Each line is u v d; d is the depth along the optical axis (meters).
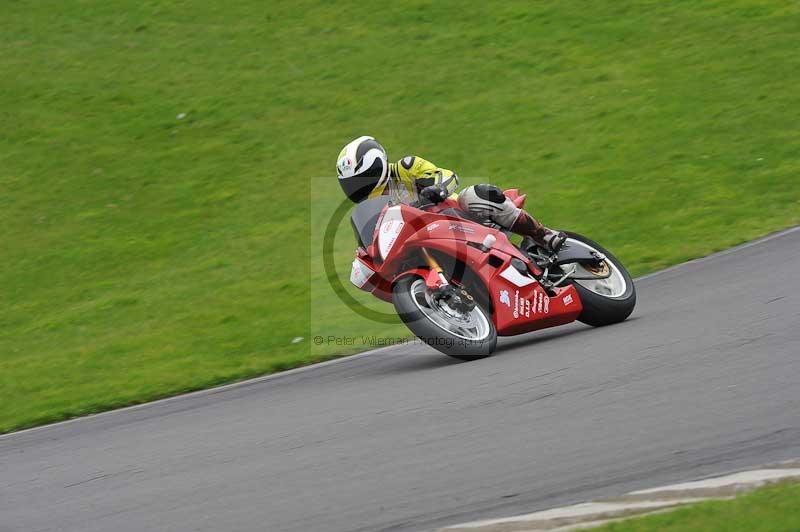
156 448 23.03
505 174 55.47
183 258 52.00
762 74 62.78
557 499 15.48
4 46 92.62
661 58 70.00
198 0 100.06
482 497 16.00
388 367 27.78
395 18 88.75
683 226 41.56
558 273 27.28
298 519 16.36
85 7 100.69
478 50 78.62
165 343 38.28
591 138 58.12
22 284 51.97
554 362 23.41
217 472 19.86
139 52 89.25
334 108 72.25
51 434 27.36
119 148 71.12
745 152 50.38
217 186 62.47
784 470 15.05
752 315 24.78
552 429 18.64
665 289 31.59
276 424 23.09
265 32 90.38
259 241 52.41
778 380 19.23
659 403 19.08
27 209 63.00
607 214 45.84
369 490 17.14
